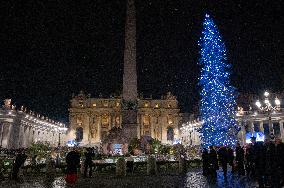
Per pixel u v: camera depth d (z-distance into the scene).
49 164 21.81
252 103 79.94
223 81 31.86
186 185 14.24
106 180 18.17
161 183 15.55
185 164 22.64
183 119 131.88
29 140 78.06
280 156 11.21
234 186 13.27
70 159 17.14
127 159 25.14
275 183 11.52
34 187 15.42
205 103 32.28
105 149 39.47
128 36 42.25
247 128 69.12
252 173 16.84
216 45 31.97
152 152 35.78
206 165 19.28
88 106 127.56
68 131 123.94
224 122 31.64
